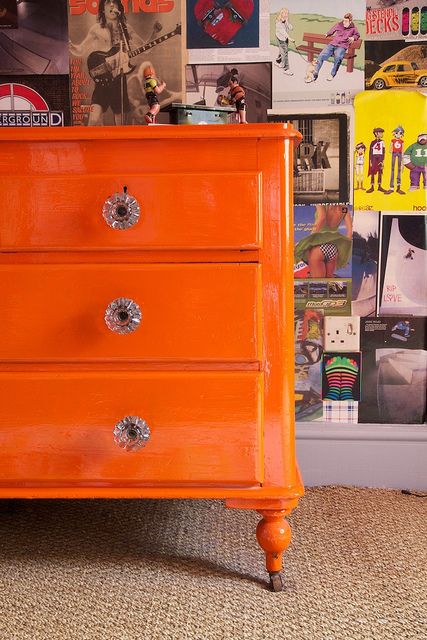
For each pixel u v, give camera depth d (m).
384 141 1.83
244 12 1.82
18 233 1.30
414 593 1.34
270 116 1.84
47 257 1.32
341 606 1.30
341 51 1.81
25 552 1.54
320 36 1.81
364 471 1.91
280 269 1.31
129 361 1.33
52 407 1.33
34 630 1.22
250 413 1.32
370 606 1.29
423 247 1.86
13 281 1.31
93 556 1.51
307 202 1.86
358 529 1.64
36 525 1.69
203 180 1.29
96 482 1.34
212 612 1.28
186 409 1.32
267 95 1.84
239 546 1.56
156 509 1.79
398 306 1.88
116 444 1.33
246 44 1.83
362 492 1.88
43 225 1.30
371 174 1.84
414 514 1.73
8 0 1.83
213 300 1.31
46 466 1.34
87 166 1.30
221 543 1.58
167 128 1.27
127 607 1.30
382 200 1.85
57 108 1.86
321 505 1.78
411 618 1.25
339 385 1.90
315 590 1.36
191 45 1.83
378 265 1.87
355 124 1.83
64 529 1.67
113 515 1.75
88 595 1.34
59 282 1.31
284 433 1.34
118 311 1.30
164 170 1.30
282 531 1.35
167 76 1.84
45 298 1.31
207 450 1.33
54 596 1.34
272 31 1.82
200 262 1.31
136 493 1.33
